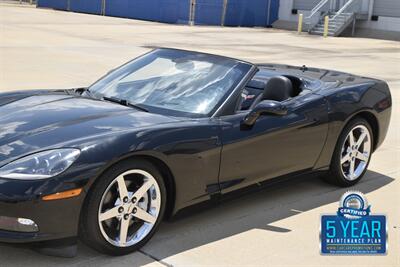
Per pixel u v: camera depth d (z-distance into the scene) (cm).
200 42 2309
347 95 491
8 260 337
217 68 436
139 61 473
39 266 332
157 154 346
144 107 404
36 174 307
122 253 347
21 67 1199
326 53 2080
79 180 312
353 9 3384
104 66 1316
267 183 434
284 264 354
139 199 348
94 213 324
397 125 810
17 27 2438
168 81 432
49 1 4519
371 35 3303
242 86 418
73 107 390
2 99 419
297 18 3741
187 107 402
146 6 3762
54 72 1162
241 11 3700
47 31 2333
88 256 347
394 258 371
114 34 2442
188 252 361
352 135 504
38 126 351
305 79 513
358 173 519
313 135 455
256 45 2305
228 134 389
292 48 2236
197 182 376
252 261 355
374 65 1708
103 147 325
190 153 365
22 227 307
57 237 315
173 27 3188
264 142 413
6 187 302
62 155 316
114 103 409
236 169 401
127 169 336
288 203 463
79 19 3381
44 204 305
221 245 375
